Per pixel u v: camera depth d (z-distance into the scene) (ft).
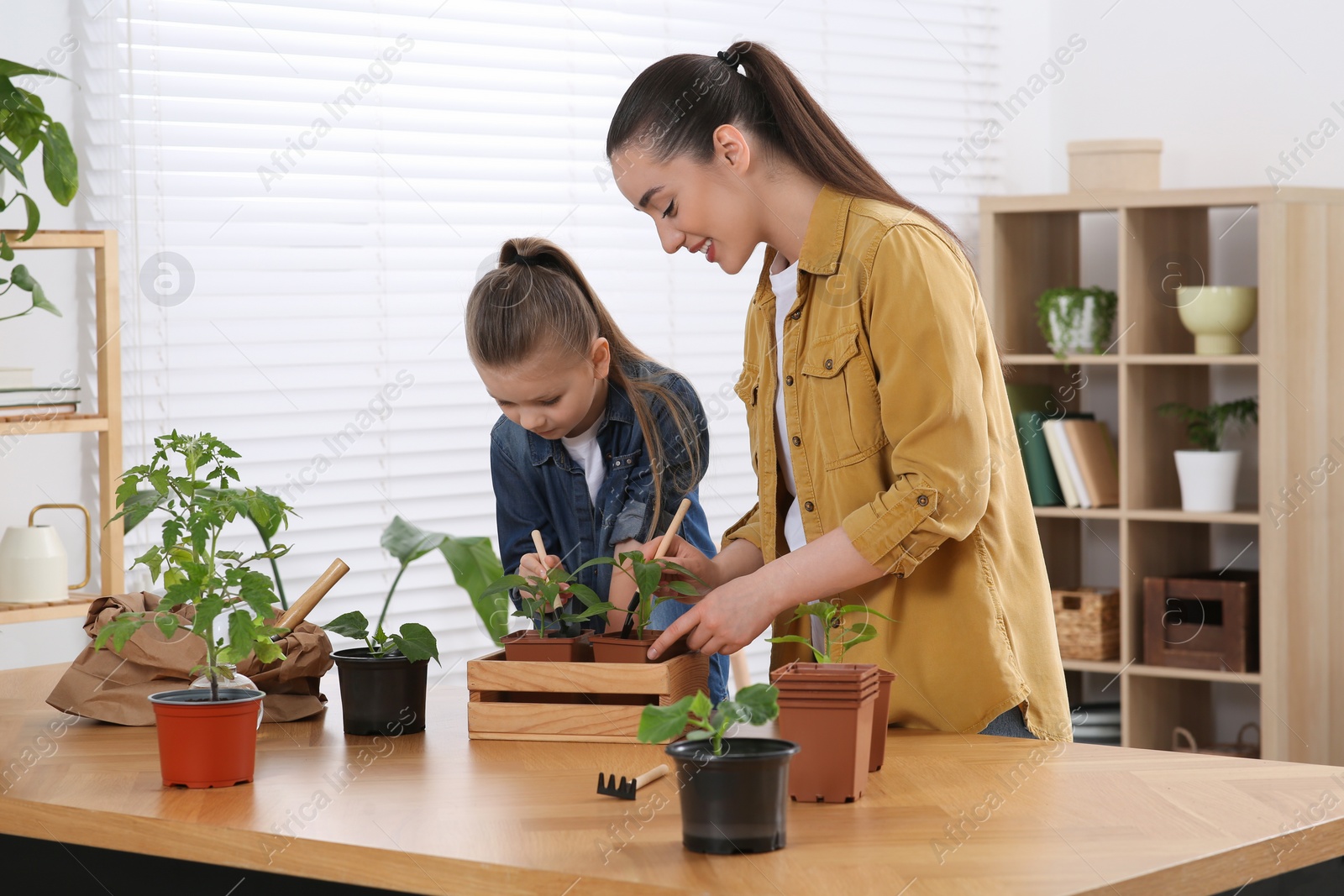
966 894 3.38
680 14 12.23
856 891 3.41
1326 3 11.94
